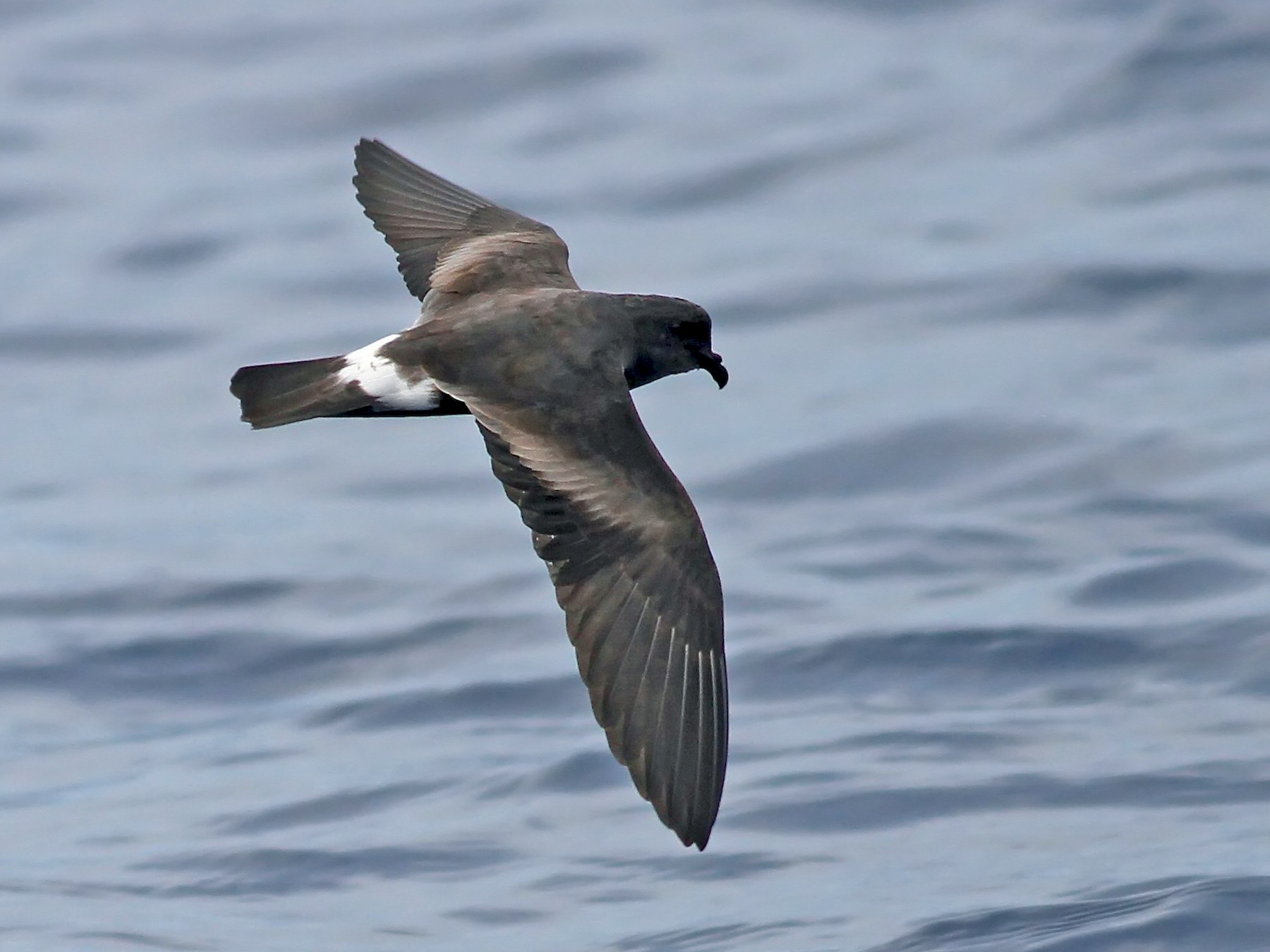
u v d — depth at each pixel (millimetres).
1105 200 22844
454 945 10227
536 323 8344
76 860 11664
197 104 27984
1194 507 15672
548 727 13047
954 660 13453
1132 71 25547
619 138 25938
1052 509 16078
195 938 10430
